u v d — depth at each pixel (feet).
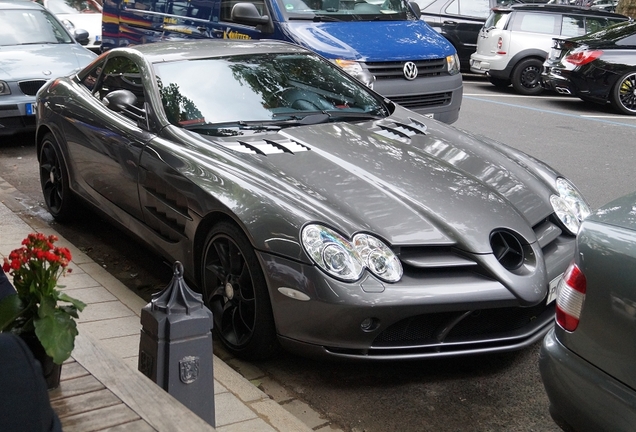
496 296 12.57
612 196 24.97
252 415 11.34
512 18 50.14
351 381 13.34
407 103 28.22
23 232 19.40
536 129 36.45
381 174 14.56
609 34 44.11
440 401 12.75
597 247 9.44
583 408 9.32
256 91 17.42
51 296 7.62
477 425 12.07
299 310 12.49
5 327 7.51
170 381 9.27
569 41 44.39
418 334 12.75
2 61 29.45
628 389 8.87
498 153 16.74
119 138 17.10
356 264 12.35
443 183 14.52
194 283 15.20
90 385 8.30
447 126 18.22
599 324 9.21
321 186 13.91
